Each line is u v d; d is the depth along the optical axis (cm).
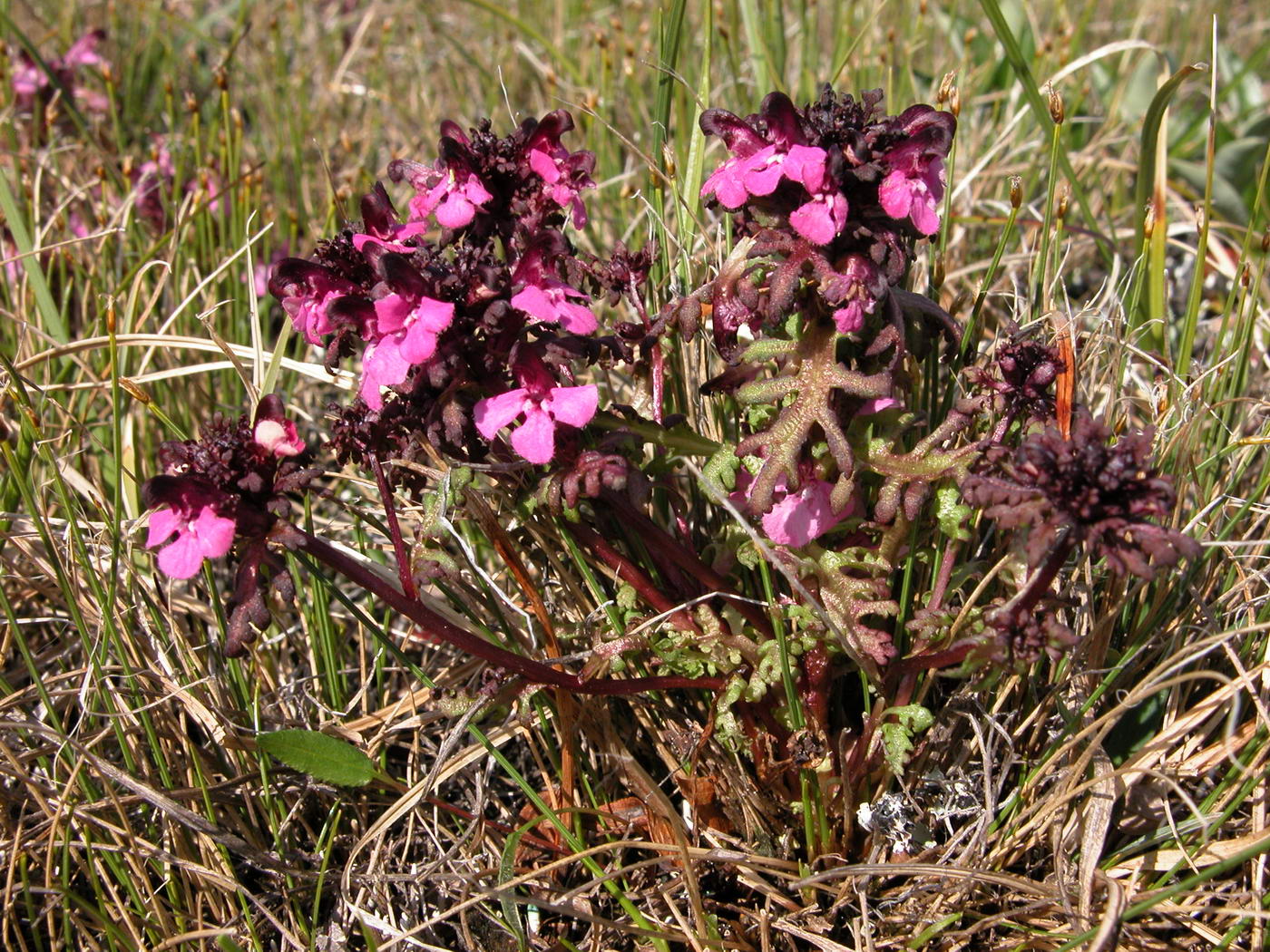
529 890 14
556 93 27
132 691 14
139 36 32
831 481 13
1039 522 11
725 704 13
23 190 21
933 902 14
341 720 16
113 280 21
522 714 14
